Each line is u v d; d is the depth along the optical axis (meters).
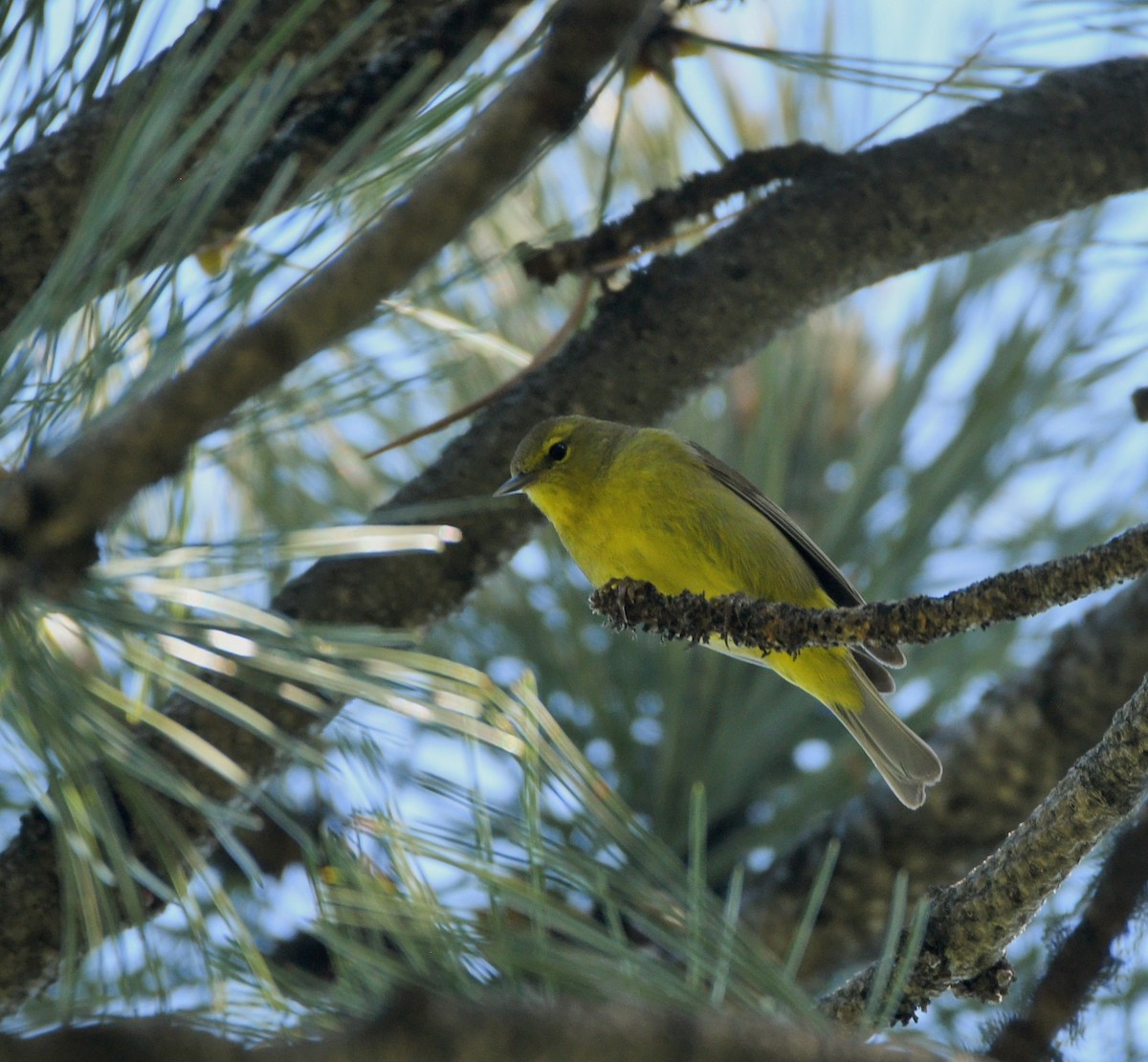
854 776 8.73
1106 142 8.45
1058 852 4.69
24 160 6.42
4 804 7.39
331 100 7.01
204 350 4.11
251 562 4.25
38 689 4.09
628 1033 3.18
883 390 10.01
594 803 4.12
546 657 9.04
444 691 4.14
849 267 8.23
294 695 4.19
